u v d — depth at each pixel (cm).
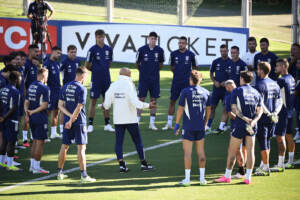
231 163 2353
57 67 3362
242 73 2322
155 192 2209
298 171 2597
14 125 2614
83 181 2383
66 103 2434
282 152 2583
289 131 2634
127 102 2567
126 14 8731
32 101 2564
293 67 3359
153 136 3434
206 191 2223
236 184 2347
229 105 2419
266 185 2320
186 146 2322
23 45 6047
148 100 4750
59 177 2450
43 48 5556
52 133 3391
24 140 3170
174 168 2653
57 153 3003
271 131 2491
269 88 2452
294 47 3312
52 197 2134
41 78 2581
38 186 2325
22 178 2475
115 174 2542
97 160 2831
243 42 6144
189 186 2314
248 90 2298
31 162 2611
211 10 11269
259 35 8738
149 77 3659
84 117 2430
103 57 3572
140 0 9638
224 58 3572
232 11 11188
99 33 3550
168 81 5634
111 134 3512
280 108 2466
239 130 2297
